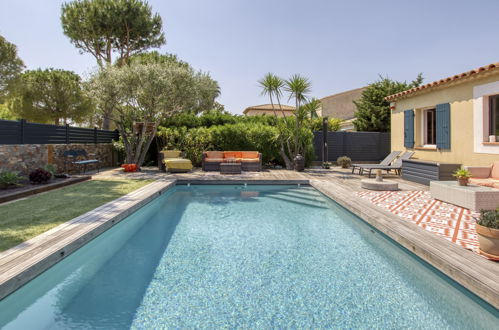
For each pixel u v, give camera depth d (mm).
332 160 16125
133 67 11125
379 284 2932
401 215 4719
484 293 2326
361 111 22281
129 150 12305
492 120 6855
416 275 3137
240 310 2475
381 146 16797
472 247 3240
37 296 2717
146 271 3246
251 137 13742
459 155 7715
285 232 4652
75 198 6039
